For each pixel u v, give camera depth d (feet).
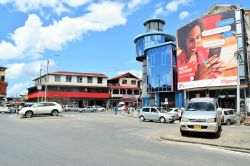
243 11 123.13
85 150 33.09
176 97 166.20
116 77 265.54
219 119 51.72
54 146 35.47
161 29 202.39
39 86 153.17
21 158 27.61
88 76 246.06
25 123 73.92
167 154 32.19
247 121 89.15
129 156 30.01
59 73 237.45
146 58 189.88
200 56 135.44
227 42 124.77
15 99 345.10
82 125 71.72
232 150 37.88
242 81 118.83
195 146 40.34
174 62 169.07
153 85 177.47
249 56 123.13
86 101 244.83
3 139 40.86
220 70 126.21
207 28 133.28
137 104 241.76
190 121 48.26
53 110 106.93
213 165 27.09
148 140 45.44
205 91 138.82
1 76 249.34
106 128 65.21
